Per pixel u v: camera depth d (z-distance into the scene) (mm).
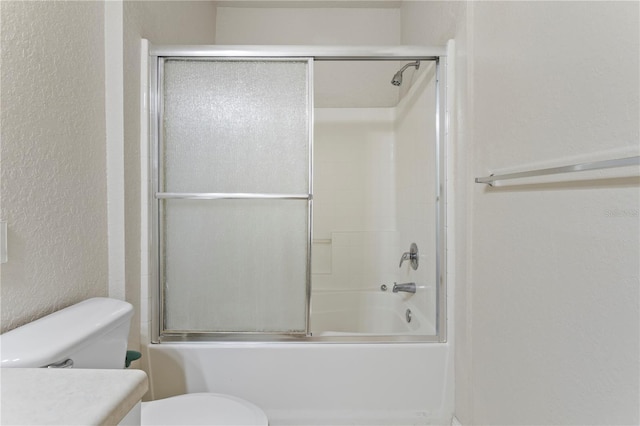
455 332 1480
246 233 1507
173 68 1505
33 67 943
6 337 789
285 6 2631
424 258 1840
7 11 860
